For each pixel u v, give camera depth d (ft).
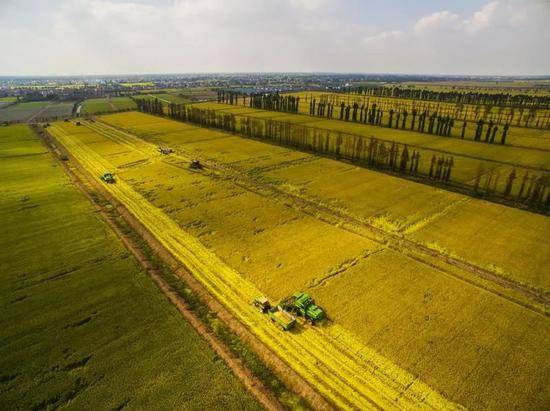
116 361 95.45
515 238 170.40
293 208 204.54
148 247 159.02
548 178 204.74
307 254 153.99
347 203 212.64
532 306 122.11
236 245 161.48
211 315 116.06
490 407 85.30
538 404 86.02
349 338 106.93
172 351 99.50
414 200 217.77
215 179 256.52
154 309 116.47
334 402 86.53
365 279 135.95
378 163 288.92
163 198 219.20
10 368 92.48
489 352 102.06
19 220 181.68
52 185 239.09
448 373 94.84
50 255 148.36
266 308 117.60
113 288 127.03
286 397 87.86
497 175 255.91
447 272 141.69
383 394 88.89
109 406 82.69
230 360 97.40
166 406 83.15
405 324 112.68
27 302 118.52
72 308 116.06
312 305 116.06
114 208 203.31
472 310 119.75
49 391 86.07
